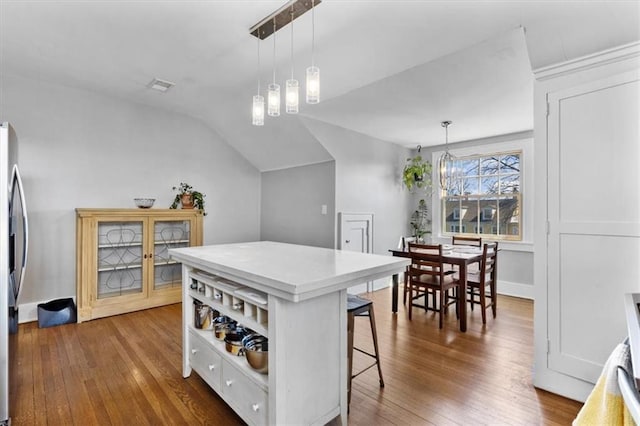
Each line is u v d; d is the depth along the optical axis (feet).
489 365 7.97
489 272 11.85
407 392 6.79
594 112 6.15
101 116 11.93
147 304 12.01
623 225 5.86
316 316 5.10
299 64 8.61
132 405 6.28
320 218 14.47
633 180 5.75
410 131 14.73
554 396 6.61
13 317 6.19
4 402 5.44
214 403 6.35
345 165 14.38
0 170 5.38
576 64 6.31
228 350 5.85
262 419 4.96
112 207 12.21
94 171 11.81
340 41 7.36
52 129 10.96
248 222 16.71
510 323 10.99
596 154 6.14
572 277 6.48
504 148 15.01
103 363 7.91
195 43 7.74
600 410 2.64
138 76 9.91
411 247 11.50
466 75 9.04
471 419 5.91
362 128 14.21
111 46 8.00
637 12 5.36
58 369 7.61
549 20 6.14
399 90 10.09
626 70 5.77
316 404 5.13
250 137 14.75
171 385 6.97
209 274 6.79
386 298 14.38
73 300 11.12
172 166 13.83
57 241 11.08
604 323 6.09
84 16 6.70
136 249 11.96
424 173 16.97
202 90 10.94
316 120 12.96
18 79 10.32
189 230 13.12
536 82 6.91
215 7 6.33
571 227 6.47
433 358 8.34
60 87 11.07
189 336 7.20
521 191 14.51
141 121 12.89
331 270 5.05
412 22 6.54
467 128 14.11
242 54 8.20
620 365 2.55
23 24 7.04
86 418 5.89
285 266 5.40
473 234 16.02
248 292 5.40
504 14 6.18
